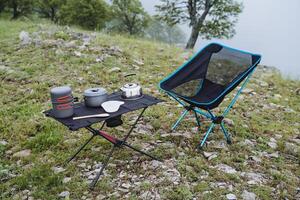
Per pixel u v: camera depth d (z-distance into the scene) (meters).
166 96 5.08
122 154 3.27
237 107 4.77
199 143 3.52
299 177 3.03
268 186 2.83
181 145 3.47
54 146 3.43
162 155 3.25
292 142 3.75
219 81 3.84
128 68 6.36
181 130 3.84
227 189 2.74
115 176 2.93
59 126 3.88
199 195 2.66
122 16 30.45
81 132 3.76
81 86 5.32
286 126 4.23
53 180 2.83
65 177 2.91
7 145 3.48
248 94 5.52
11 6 24.34
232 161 3.21
